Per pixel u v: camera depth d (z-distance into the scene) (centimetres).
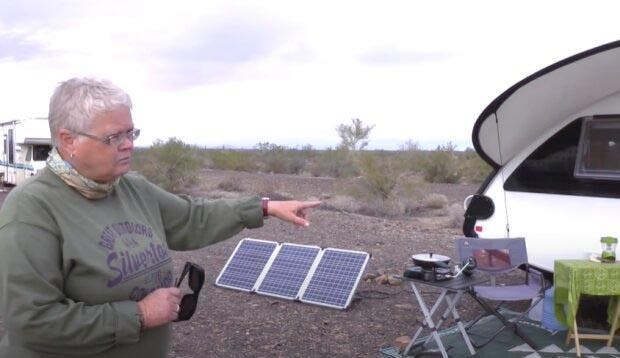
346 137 2314
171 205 253
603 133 530
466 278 450
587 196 523
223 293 626
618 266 463
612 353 471
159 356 227
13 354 203
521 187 556
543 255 535
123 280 206
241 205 261
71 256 197
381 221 1113
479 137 549
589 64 484
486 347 479
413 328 526
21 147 1795
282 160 2839
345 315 556
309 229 1020
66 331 190
